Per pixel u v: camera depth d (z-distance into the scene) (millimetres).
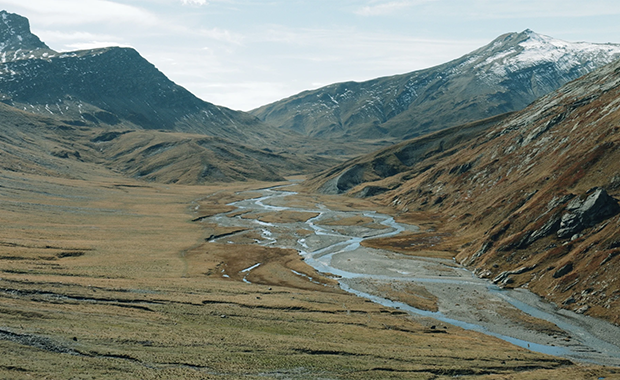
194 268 111812
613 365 62688
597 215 101500
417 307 89250
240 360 52812
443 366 55750
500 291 97688
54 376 41344
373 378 51469
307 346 59469
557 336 73438
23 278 74750
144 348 52594
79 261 104875
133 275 96688
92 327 56844
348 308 83250
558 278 91688
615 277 81375
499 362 58812
